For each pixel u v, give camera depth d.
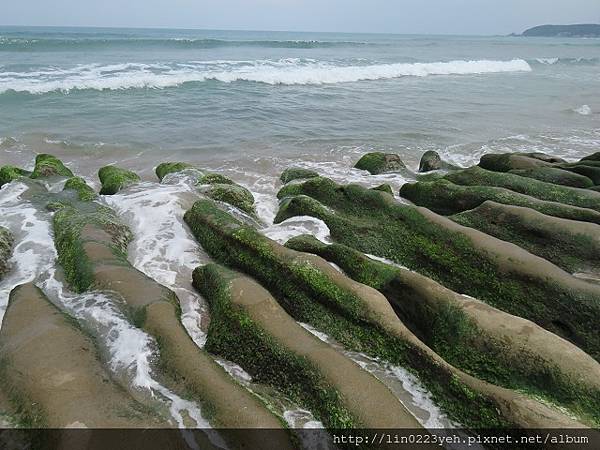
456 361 6.33
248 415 4.84
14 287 7.57
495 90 34.94
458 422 5.37
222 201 12.18
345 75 37.56
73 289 7.60
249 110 24.95
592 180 12.57
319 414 5.18
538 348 5.88
